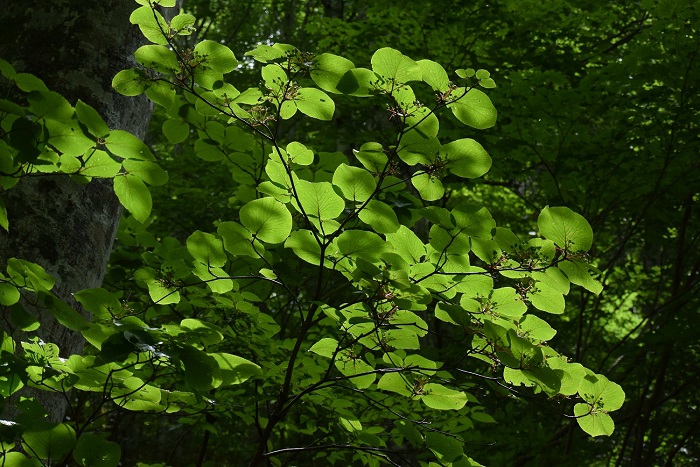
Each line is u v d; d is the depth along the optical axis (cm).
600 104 729
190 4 1573
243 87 1293
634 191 775
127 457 1054
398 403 435
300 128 1149
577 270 323
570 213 318
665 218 800
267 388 452
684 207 823
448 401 348
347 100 796
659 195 765
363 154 326
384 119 903
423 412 444
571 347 1015
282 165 330
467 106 321
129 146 308
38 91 297
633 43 859
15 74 298
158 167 316
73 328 319
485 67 835
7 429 314
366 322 330
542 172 843
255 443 748
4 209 316
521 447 643
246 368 329
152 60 332
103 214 362
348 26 864
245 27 1683
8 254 342
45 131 303
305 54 321
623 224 982
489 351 335
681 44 680
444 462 349
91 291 323
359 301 332
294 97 328
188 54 331
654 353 845
